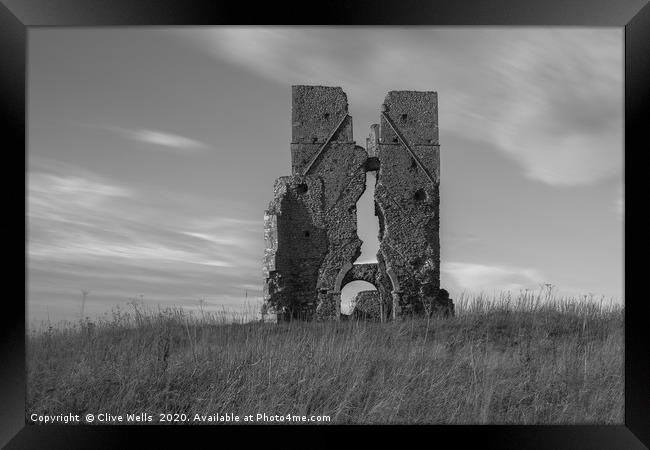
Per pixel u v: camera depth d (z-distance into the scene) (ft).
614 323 61.52
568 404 36.58
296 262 102.73
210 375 39.22
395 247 104.32
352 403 36.65
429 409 35.63
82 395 36.60
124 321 53.36
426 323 70.03
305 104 106.32
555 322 65.46
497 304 73.26
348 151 106.22
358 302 103.35
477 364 43.04
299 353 43.14
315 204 104.17
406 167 106.42
